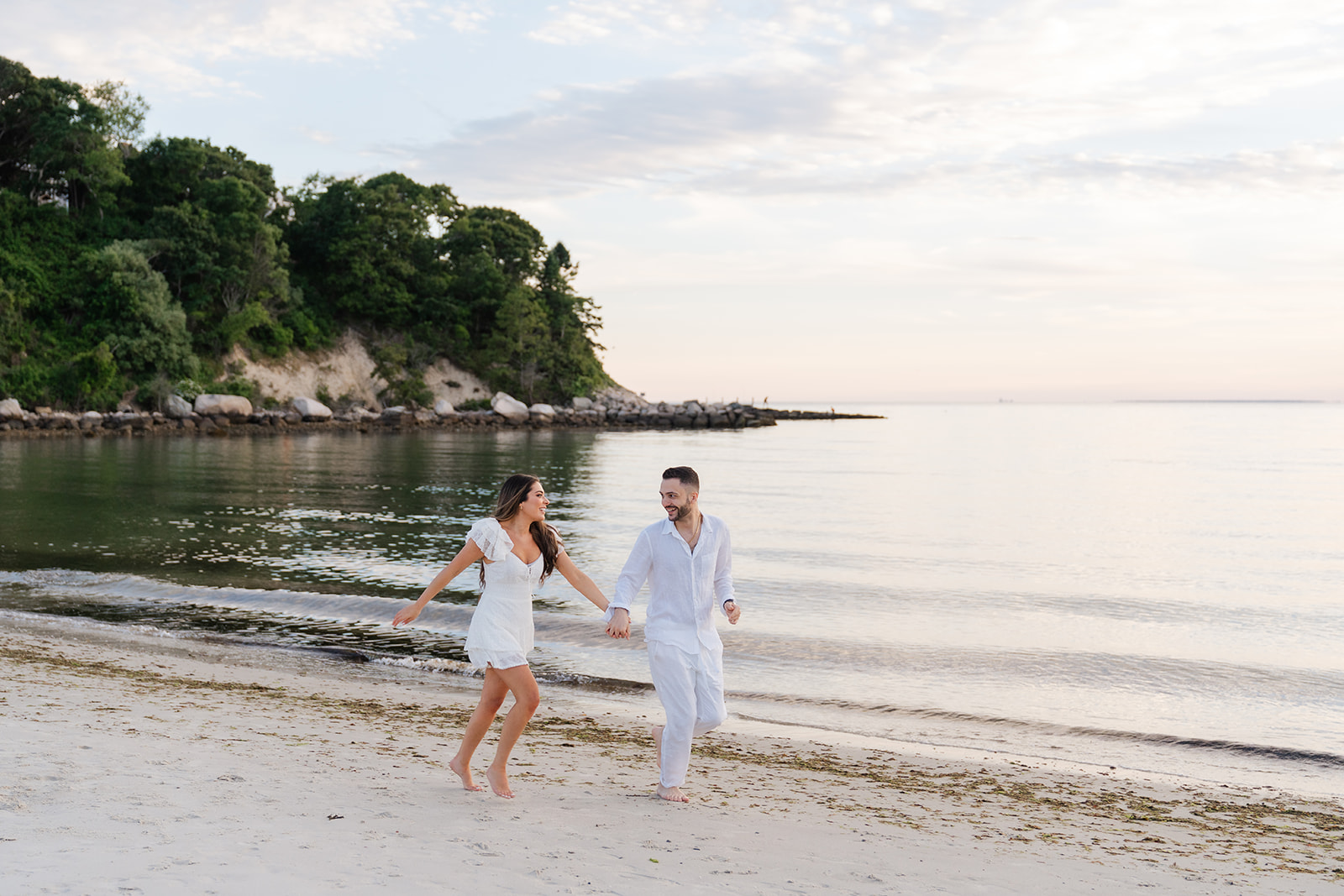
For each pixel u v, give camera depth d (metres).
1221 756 8.18
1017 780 7.10
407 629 12.52
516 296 99.00
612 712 8.89
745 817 5.36
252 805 4.68
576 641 12.01
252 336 84.31
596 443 70.19
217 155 85.06
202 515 24.27
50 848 3.79
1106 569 19.67
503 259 106.00
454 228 102.62
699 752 7.46
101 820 4.21
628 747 7.42
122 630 11.94
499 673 5.17
